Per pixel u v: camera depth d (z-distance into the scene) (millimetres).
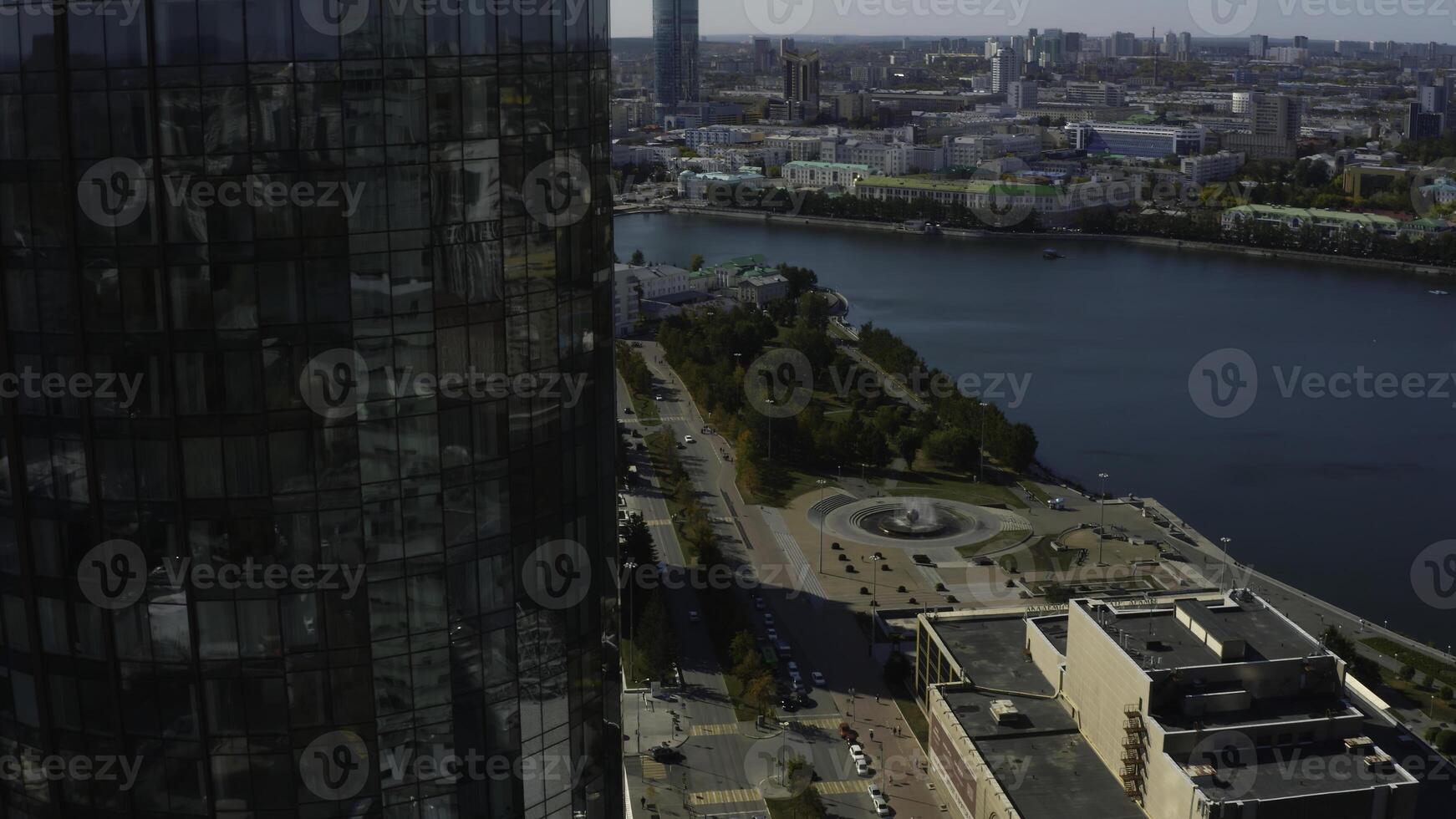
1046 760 184000
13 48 64875
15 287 67812
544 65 74812
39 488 70375
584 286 80938
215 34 64875
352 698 74125
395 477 72688
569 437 81250
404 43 68312
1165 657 177000
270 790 74062
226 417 68875
